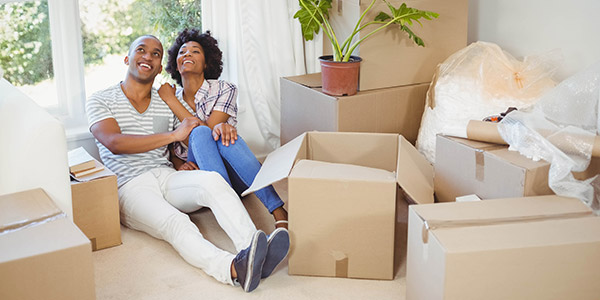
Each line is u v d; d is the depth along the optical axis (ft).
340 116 8.98
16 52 9.21
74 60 9.50
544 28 9.73
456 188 7.68
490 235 5.81
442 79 9.05
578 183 6.65
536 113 7.40
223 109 9.25
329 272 7.32
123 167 8.52
